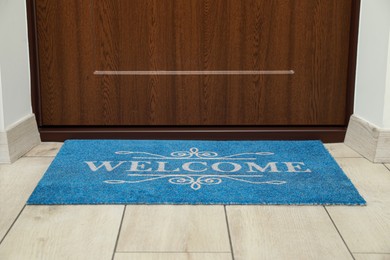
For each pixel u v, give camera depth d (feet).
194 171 5.88
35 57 6.94
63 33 6.89
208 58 6.98
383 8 6.17
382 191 5.42
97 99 7.06
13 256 4.13
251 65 7.00
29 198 5.11
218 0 6.84
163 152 6.52
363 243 4.34
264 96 7.06
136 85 7.04
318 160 6.26
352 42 6.89
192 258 4.09
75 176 5.70
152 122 7.10
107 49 6.95
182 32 6.92
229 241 4.36
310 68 7.00
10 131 6.23
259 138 7.06
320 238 4.42
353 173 5.93
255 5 6.86
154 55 6.97
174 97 7.07
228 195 5.20
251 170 5.92
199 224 4.66
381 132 6.21
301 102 7.07
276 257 4.11
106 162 6.15
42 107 7.06
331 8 6.86
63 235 4.46
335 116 7.07
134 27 6.90
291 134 7.05
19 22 6.63
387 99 6.18
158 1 6.84
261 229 4.57
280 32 6.92
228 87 7.06
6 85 6.27
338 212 4.91
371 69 6.49
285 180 5.62
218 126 7.12
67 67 6.98
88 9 6.85
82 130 7.04
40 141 7.01
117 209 4.95
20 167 6.07
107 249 4.23
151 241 4.36
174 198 5.12
